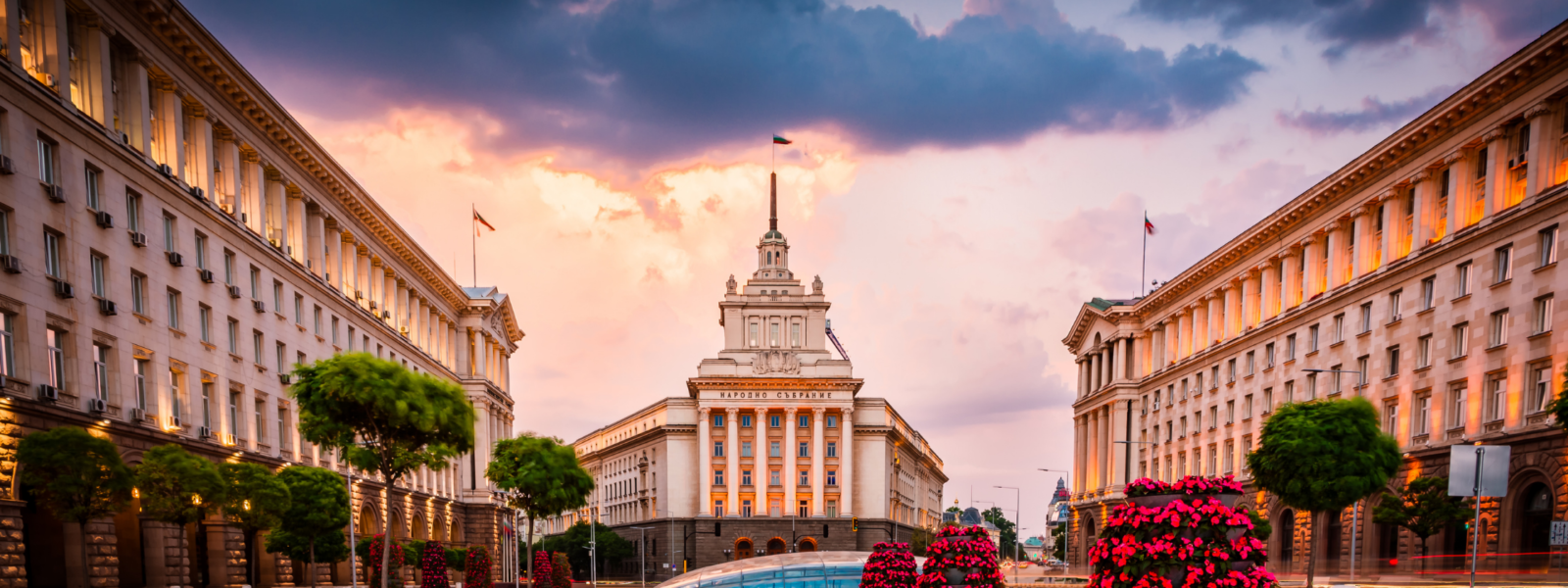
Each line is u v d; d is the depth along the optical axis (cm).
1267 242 7338
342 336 6794
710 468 14362
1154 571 1249
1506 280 4794
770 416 14588
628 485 16862
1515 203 4853
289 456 5744
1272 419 4350
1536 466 4462
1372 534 5678
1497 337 4894
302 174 6222
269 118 5569
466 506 9638
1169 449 8856
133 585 4450
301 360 6066
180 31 4609
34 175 3622
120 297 4138
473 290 10844
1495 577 4381
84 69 4100
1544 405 4522
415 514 8000
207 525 4834
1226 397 7819
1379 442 4144
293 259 6081
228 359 5094
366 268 7488
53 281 3697
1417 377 5494
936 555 2441
